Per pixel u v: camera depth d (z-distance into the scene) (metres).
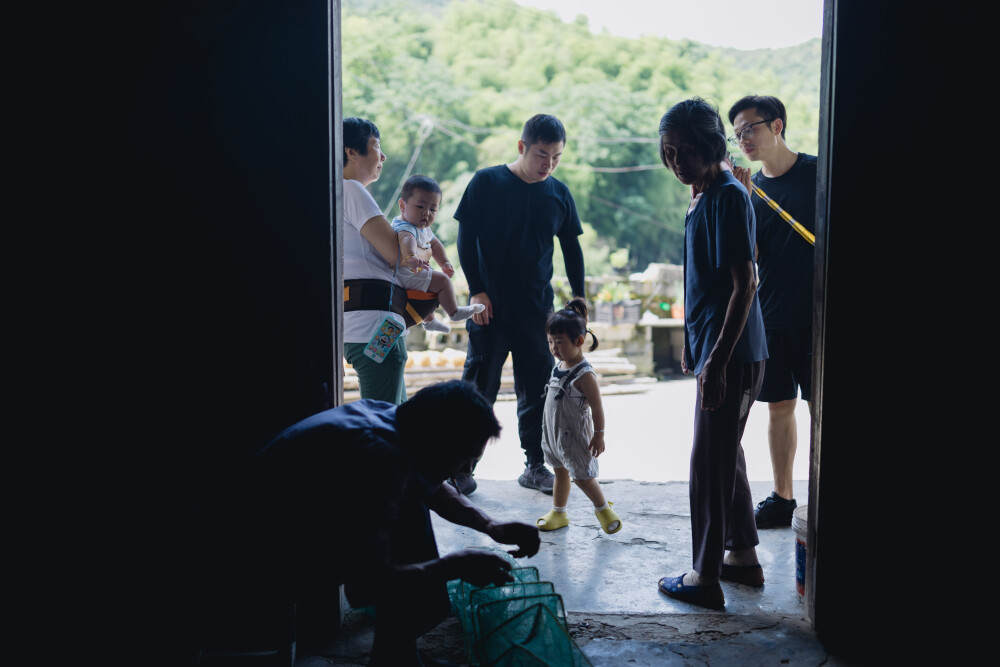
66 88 2.43
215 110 2.48
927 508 2.57
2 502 2.49
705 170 2.88
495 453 6.05
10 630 2.47
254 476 2.10
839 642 2.63
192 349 2.54
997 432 2.51
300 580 2.12
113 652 2.37
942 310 2.50
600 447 3.60
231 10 2.46
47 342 2.48
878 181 2.49
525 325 4.36
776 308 3.79
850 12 2.44
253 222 2.52
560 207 4.39
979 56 2.42
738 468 3.12
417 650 2.46
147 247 2.49
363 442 2.04
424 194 4.02
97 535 2.53
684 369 3.17
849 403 2.57
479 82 28.20
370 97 25.06
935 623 2.60
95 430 2.52
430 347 10.09
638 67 29.42
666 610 2.90
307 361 2.56
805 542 2.91
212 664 2.47
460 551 2.13
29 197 2.44
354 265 3.43
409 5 33.91
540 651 2.31
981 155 2.44
